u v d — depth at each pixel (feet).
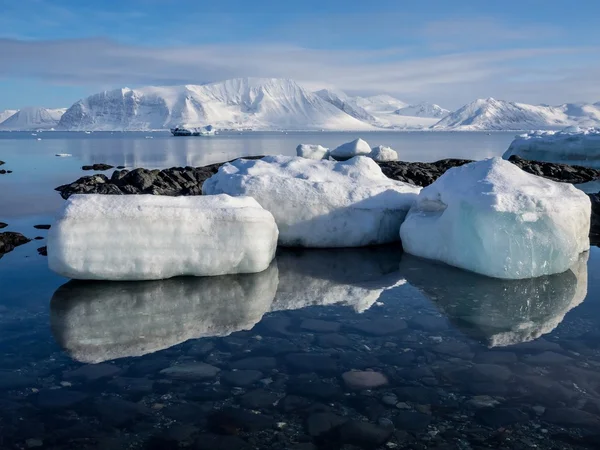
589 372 13.92
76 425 11.52
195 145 196.75
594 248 27.94
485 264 22.40
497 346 15.57
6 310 18.25
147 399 12.59
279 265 24.59
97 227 20.27
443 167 66.85
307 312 18.45
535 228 21.90
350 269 24.03
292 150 157.17
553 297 19.93
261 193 27.84
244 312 18.37
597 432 11.27
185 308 18.62
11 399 12.53
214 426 11.51
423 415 11.94
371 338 16.16
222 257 21.71
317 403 12.44
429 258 25.70
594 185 60.39
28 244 28.25
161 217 20.76
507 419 11.76
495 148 180.45
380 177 31.32
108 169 82.33
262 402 12.48
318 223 27.68
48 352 15.11
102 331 16.61
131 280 21.13
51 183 59.57
